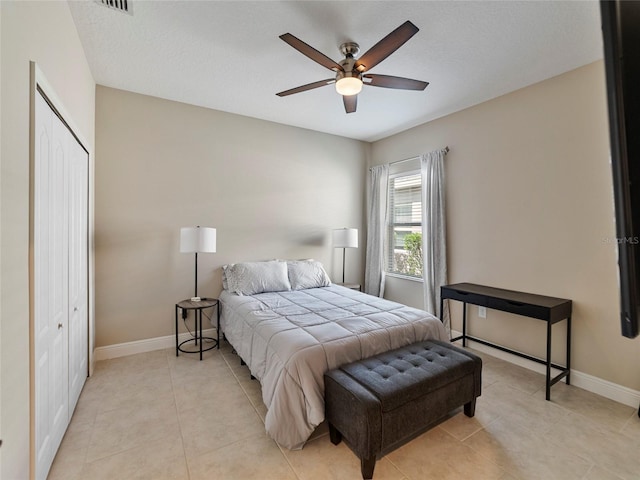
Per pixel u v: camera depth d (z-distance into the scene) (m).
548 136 2.73
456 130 3.52
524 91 2.90
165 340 3.28
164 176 3.27
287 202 4.07
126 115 3.08
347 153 4.59
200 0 1.89
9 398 1.13
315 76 2.81
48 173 1.59
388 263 4.55
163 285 3.28
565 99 2.62
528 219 2.87
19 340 1.22
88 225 2.62
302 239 4.20
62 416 1.85
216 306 3.56
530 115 2.86
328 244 4.44
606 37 0.34
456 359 2.04
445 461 1.73
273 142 3.94
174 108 3.32
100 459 1.72
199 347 3.31
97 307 2.97
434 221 3.64
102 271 2.98
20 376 1.23
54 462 1.68
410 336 2.38
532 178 2.84
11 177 1.15
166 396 2.36
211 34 2.21
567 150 2.61
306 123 3.99
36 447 1.42
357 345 2.09
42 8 1.46
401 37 1.77
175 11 1.99
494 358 3.10
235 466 1.68
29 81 1.31
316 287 3.74
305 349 1.93
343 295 3.30
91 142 2.75
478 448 1.83
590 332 2.49
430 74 2.69
